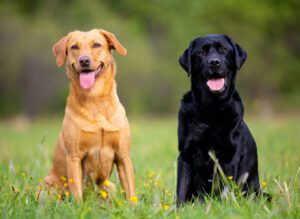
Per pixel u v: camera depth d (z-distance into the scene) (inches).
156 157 486.3
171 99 1777.8
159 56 1784.0
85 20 1702.8
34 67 1710.1
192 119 310.5
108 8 1812.3
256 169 329.7
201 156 312.0
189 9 1835.6
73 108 315.3
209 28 1836.9
